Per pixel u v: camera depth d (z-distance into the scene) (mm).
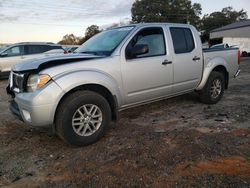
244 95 6465
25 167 2994
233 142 3447
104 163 3008
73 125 3377
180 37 4781
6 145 3639
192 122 4359
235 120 4395
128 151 3283
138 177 2670
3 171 2910
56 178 2730
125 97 3969
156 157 3088
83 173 2805
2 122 4684
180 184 2516
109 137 3795
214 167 2809
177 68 4633
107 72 3662
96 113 3592
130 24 4477
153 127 4168
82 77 3355
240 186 2447
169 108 5301
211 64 5328
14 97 3781
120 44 3914
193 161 2955
